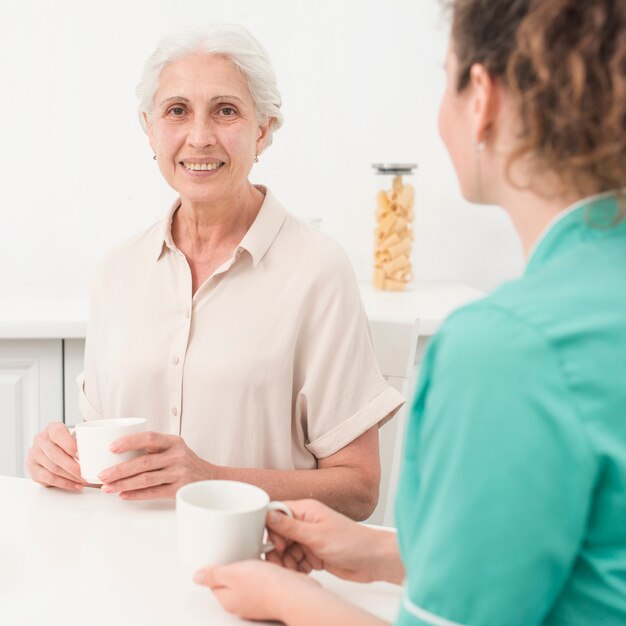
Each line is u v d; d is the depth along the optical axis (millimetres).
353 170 2684
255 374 1420
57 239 2645
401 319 1573
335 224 2707
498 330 586
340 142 2668
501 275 2752
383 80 2643
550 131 602
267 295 1446
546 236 647
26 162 2596
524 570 578
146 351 1468
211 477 1223
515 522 571
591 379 572
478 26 646
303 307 1436
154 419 1486
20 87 2557
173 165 1458
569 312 589
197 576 862
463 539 585
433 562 601
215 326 1447
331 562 949
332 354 1435
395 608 928
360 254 2725
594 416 571
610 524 598
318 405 1441
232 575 844
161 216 2662
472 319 604
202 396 1438
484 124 661
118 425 1164
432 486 611
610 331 580
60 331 2027
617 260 617
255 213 1548
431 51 2633
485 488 576
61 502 1197
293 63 2617
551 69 587
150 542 1058
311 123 2648
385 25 2615
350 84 2639
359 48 2621
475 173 704
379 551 949
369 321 1593
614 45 574
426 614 608
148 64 1446
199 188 1436
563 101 585
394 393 1454
